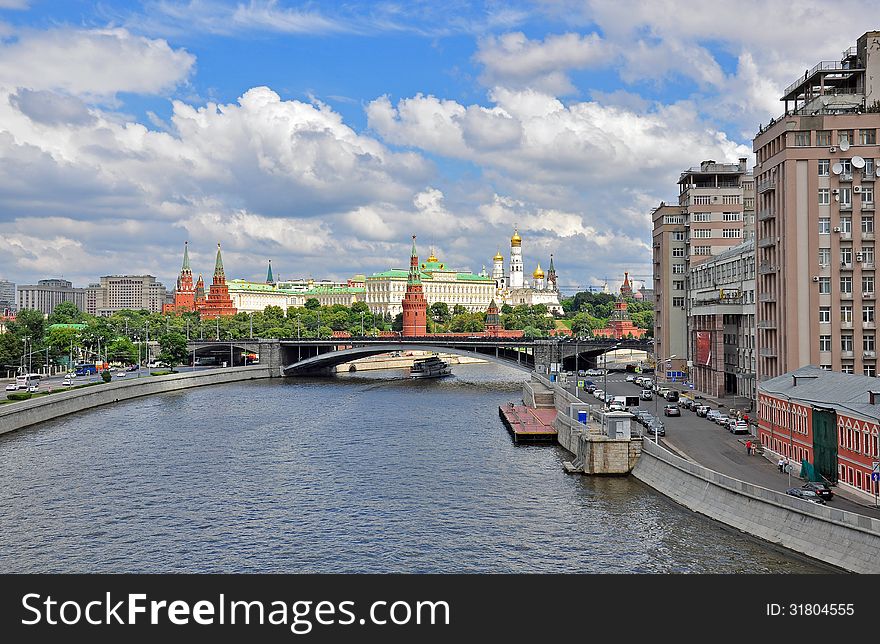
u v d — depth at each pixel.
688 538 87.69
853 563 73.12
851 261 129.88
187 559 86.88
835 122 129.75
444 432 165.25
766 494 86.12
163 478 122.00
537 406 194.38
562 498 107.44
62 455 138.38
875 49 138.00
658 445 114.69
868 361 129.62
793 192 130.38
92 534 95.25
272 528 97.12
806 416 98.94
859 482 86.75
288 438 156.75
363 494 112.12
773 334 137.50
